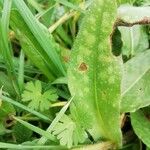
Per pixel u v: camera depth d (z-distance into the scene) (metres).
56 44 0.24
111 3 0.17
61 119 0.20
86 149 0.20
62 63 0.23
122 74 0.19
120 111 0.21
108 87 0.18
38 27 0.23
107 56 0.18
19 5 0.23
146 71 0.22
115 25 0.19
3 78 0.24
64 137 0.19
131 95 0.21
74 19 0.28
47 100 0.22
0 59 0.24
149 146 0.20
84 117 0.20
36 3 0.27
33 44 0.23
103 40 0.18
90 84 0.19
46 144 0.20
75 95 0.20
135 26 0.25
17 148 0.19
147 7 0.20
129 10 0.19
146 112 0.22
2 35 0.22
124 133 0.23
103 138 0.20
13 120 0.22
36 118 0.23
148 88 0.21
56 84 0.24
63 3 0.26
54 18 0.28
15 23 0.23
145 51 0.22
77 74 0.19
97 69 0.18
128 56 0.24
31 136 0.23
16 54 0.28
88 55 0.19
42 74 0.25
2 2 0.24
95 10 0.18
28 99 0.22
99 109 0.19
